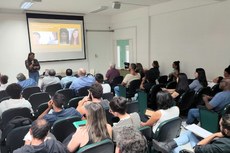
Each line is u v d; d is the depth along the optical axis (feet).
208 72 18.12
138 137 3.50
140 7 23.93
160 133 7.12
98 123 5.82
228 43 16.35
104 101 9.34
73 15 26.40
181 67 20.52
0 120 9.37
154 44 23.41
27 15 23.31
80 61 28.12
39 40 24.41
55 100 7.72
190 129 7.81
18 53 23.44
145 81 17.12
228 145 5.33
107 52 30.32
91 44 28.84
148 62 24.30
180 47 20.42
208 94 13.06
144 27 24.21
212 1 16.90
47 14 24.58
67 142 6.76
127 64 25.54
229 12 16.01
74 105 10.78
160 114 7.75
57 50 25.84
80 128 6.09
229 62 16.43
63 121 7.05
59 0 18.95
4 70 22.84
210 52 17.76
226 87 9.91
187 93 12.28
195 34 18.83
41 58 24.84
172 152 7.16
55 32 25.40
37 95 12.12
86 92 13.51
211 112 9.89
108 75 21.43
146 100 14.06
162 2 21.09
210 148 5.49
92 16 28.35
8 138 6.72
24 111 9.09
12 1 18.86
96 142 5.49
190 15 19.03
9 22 22.56
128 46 27.35
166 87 15.08
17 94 9.95
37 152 4.76
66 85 15.90
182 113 13.42
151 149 7.52
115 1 19.79
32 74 19.65
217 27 16.99
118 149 3.60
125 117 6.92
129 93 16.46
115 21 29.17
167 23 21.44
